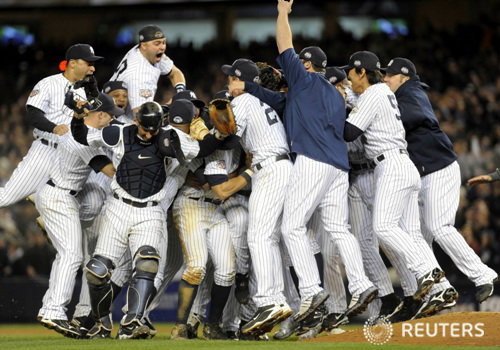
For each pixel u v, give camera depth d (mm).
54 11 84750
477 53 74188
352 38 79938
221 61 81188
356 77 25234
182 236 24797
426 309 24266
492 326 21188
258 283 22984
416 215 25000
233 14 93062
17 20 95375
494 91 67250
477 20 83938
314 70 25688
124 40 94500
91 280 22422
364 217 26547
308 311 22969
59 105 26469
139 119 22109
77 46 26781
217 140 22734
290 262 26344
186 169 24672
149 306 25156
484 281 25078
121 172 22875
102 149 24875
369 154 24750
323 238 26328
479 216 49906
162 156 22969
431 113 26000
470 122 63000
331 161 23172
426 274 23609
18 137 73438
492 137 60438
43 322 23516
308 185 23047
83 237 30000
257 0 77812
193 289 24453
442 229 25578
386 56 76625
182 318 24500
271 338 28859
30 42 95562
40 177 26453
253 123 23703
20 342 22656
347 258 23469
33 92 26047
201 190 24781
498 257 47688
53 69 85125
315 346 19141
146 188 22797
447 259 44781
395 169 24062
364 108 23969
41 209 24422
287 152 23953
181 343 20328
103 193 26094
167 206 24469
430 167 25703
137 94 27547
